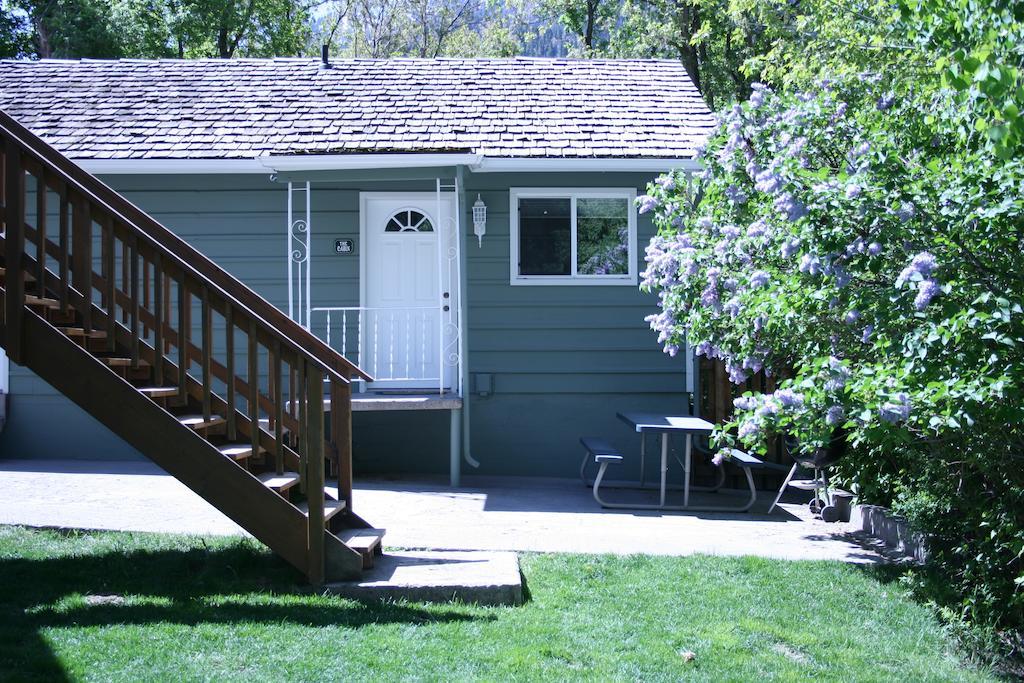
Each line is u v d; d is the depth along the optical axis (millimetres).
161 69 13602
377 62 13836
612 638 5277
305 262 11516
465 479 11023
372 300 11641
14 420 11484
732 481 11250
